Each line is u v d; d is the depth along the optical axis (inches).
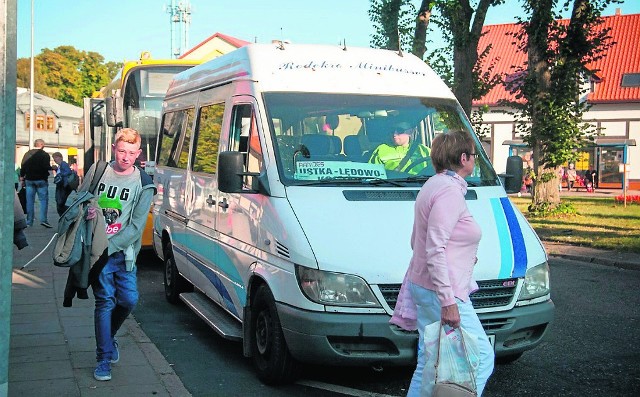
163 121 394.6
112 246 221.1
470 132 273.6
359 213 222.1
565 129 791.1
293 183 233.3
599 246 562.6
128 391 213.5
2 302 152.0
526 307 216.1
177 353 270.2
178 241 335.9
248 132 258.2
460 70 729.6
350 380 235.5
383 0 782.5
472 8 727.1
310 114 253.8
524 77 804.0
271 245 224.2
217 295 280.5
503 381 236.8
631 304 363.3
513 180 272.4
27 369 231.8
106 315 223.5
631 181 1787.6
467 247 167.3
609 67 1846.7
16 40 149.0
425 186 171.8
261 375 231.1
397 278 203.9
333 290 202.8
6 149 148.6
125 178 224.1
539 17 773.3
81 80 3088.1
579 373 246.2
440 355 162.4
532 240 228.8
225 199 269.1
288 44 283.6
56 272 420.2
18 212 252.4
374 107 265.3
